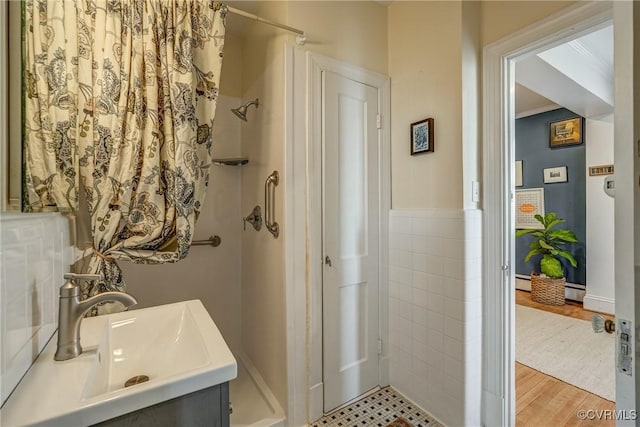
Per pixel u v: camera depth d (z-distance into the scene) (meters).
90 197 1.22
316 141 1.60
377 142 1.83
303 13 1.56
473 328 1.49
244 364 2.10
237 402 1.73
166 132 1.35
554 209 3.64
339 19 1.69
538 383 1.93
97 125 1.21
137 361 1.02
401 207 1.81
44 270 0.85
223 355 0.79
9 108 0.92
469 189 1.49
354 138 1.74
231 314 2.22
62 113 1.15
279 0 1.58
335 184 1.67
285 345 1.55
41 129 1.11
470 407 1.48
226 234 2.20
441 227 1.55
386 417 1.61
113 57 1.24
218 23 1.46
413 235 1.71
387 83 1.87
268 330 1.76
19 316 0.69
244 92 2.14
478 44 1.53
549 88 2.20
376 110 1.83
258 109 1.88
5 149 0.85
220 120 2.15
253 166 1.98
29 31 1.09
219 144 2.15
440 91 1.57
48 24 1.12
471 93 1.50
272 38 1.66
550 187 3.68
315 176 1.59
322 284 1.63
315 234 1.60
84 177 1.22
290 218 1.53
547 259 3.49
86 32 1.20
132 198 1.32
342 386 1.70
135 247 1.32
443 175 1.56
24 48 1.08
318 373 1.62
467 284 1.46
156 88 1.33
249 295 2.07
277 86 1.60
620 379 0.60
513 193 1.52
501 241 1.50
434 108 1.60
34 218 0.78
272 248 1.69
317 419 1.60
